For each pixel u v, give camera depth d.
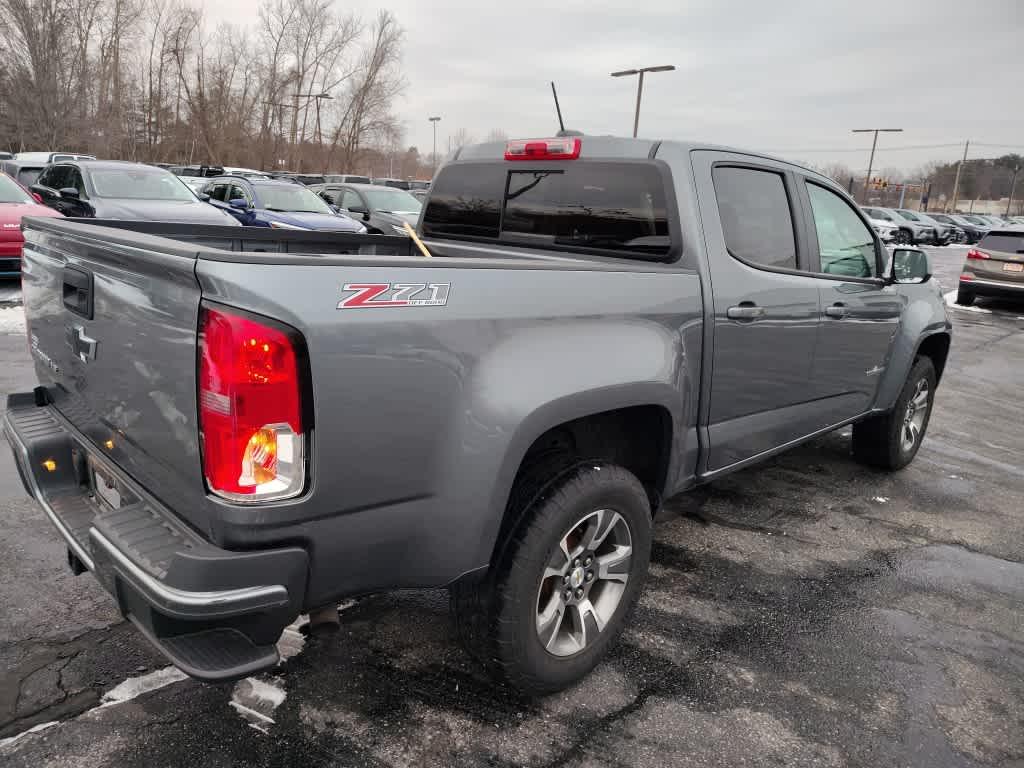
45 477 2.52
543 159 3.37
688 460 3.02
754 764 2.30
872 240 4.17
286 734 2.31
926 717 2.56
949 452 5.67
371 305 1.83
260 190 12.32
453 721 2.41
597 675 2.70
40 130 42.16
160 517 1.97
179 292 1.76
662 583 3.40
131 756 2.18
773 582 3.47
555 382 2.22
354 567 1.97
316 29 53.69
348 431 1.83
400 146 61.88
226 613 1.72
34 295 2.69
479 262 2.10
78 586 3.04
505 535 2.30
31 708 2.34
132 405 2.03
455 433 2.03
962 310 14.55
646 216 3.02
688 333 2.83
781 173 3.48
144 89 50.94
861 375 4.18
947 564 3.74
